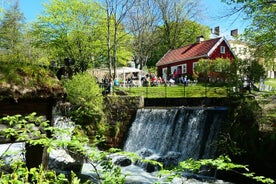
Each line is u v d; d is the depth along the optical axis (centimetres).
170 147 1548
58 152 1054
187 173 1211
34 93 401
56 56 2933
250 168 1135
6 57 424
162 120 1633
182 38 5241
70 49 2948
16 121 310
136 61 5206
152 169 1385
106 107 1745
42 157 425
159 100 1992
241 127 1214
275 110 1218
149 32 5031
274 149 1071
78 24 2852
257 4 1320
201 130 1427
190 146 1448
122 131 1762
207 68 2831
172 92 2417
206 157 1354
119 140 1744
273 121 1151
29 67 416
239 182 1148
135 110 1803
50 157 1008
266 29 1352
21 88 389
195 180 1138
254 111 1206
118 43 3048
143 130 1708
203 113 1448
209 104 1827
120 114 1772
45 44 2898
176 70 4022
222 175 1187
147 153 1543
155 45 5234
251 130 1162
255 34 1384
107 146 1681
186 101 1923
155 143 1616
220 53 3612
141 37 4872
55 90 425
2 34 4347
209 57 3528
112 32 2977
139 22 4628
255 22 1369
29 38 4050
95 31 2961
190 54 3828
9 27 4547
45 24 2848
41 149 423
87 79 1573
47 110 425
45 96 414
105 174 295
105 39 2991
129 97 1808
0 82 374
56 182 290
